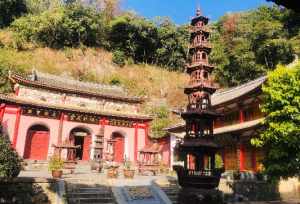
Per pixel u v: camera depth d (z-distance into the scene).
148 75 63.12
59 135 32.94
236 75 59.69
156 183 20.98
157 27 70.81
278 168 15.65
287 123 15.65
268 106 16.98
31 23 59.53
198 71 17.97
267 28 56.38
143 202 17.00
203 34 18.66
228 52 62.16
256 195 21.52
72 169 25.14
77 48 62.19
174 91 60.25
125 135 37.28
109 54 65.12
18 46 54.69
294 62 26.42
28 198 15.26
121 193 18.03
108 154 31.61
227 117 32.00
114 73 60.53
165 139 37.69
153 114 48.84
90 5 74.69
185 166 15.02
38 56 55.25
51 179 17.09
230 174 24.55
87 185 18.77
